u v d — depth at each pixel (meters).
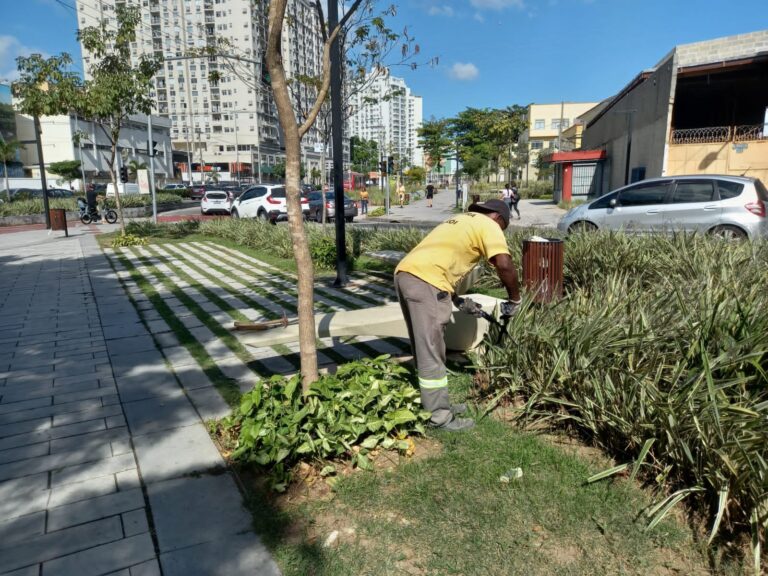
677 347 3.41
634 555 2.37
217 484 3.01
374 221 26.25
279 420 3.21
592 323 3.62
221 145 97.75
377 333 4.31
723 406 2.64
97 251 13.80
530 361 3.80
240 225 16.12
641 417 2.94
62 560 2.42
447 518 2.65
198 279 9.74
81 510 2.79
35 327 6.56
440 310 3.40
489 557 2.38
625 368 3.31
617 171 30.34
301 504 2.81
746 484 2.45
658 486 2.83
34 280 9.80
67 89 12.62
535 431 3.50
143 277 9.99
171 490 2.96
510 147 59.72
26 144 59.12
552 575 2.27
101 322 6.76
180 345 5.75
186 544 2.50
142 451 3.40
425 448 3.35
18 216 24.86
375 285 8.95
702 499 2.63
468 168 60.25
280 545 2.49
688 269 6.13
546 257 5.94
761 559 2.32
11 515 2.77
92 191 24.53
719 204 10.48
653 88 23.75
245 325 5.64
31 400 4.28
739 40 21.08
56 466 3.25
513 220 24.06
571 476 2.96
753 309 3.55
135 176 59.41
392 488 2.93
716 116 27.95
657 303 4.06
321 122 11.60
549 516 2.64
